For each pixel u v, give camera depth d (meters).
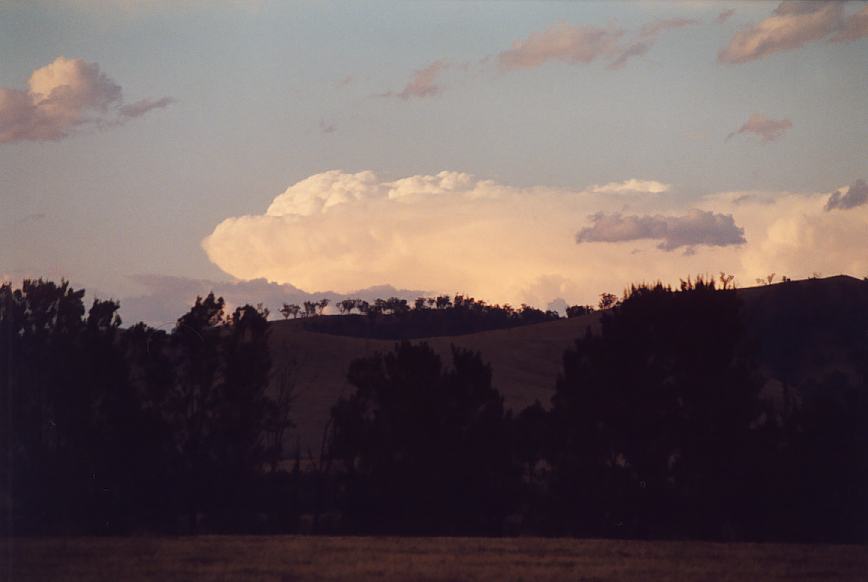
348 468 59.84
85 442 57.22
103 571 32.06
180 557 36.56
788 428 53.06
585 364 57.97
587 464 55.94
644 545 42.78
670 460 61.19
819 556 37.66
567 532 55.47
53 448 58.22
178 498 60.25
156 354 63.16
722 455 52.78
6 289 59.97
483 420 58.91
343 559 35.69
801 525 51.28
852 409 52.59
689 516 53.06
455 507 58.12
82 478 56.94
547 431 59.44
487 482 58.16
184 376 64.12
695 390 54.00
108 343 59.50
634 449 55.00
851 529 50.62
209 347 63.84
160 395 62.81
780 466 51.56
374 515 58.41
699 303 54.50
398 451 59.34
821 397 53.03
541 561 35.03
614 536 54.62
